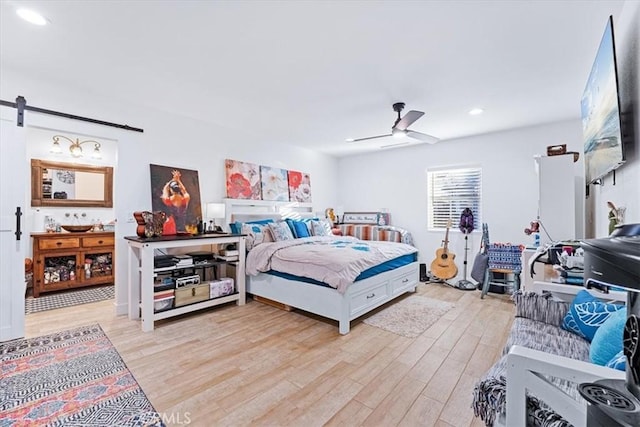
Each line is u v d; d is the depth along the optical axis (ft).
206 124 13.44
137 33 6.79
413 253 13.80
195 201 12.80
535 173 13.76
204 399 5.91
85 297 12.90
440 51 7.41
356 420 5.36
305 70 8.49
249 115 12.46
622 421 1.93
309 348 8.16
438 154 16.74
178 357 7.58
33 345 8.20
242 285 12.07
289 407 5.70
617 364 3.34
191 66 8.33
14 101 8.79
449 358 7.64
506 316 10.69
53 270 13.47
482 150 15.21
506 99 10.47
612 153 5.75
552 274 7.39
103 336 8.83
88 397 5.93
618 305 5.05
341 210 20.40
